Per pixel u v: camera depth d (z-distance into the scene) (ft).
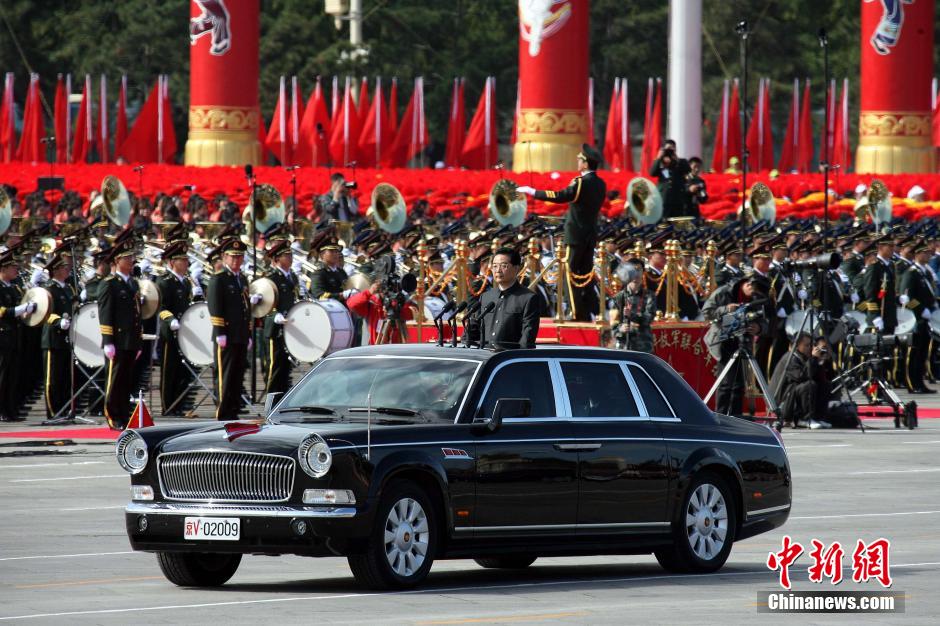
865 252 368.68
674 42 597.52
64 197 465.06
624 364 154.61
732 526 156.46
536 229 368.27
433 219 481.46
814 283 313.12
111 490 213.05
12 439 268.62
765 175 602.44
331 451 134.92
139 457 142.20
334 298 325.01
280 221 393.09
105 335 277.44
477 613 128.57
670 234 321.52
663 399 155.43
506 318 181.16
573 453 146.82
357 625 122.42
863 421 308.40
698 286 332.60
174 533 139.03
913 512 196.85
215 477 138.62
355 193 524.52
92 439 268.00
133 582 147.13
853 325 323.57
